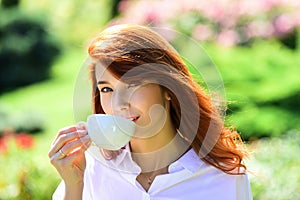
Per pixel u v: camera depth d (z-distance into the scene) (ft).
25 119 39.91
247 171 8.01
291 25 32.12
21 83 57.36
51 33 60.54
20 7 66.85
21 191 17.15
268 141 23.41
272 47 30.81
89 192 7.90
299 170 18.24
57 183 17.33
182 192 7.67
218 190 7.74
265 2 31.68
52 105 46.21
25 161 17.76
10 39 58.70
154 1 32.94
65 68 56.34
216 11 31.48
